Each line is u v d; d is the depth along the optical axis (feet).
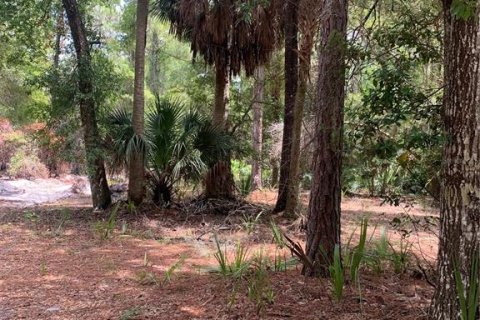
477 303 9.85
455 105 9.91
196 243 24.38
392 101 13.50
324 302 13.89
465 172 9.84
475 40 9.62
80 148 32.19
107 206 33.22
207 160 32.65
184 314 13.20
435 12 17.99
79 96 30.32
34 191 50.70
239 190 40.50
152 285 16.43
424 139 12.69
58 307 14.08
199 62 43.73
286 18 31.60
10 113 61.21
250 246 23.89
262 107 51.70
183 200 34.60
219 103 36.19
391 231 28.84
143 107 31.04
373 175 14.94
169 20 35.91
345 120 16.19
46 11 32.58
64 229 27.78
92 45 33.30
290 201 31.48
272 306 13.55
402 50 14.92
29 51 36.22
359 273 16.70
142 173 31.86
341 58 14.93
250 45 33.81
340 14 15.67
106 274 18.15
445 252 10.36
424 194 15.17
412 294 14.92
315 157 16.39
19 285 16.46
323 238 16.30
